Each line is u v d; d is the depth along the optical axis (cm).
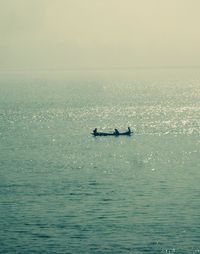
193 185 18638
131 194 17712
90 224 15162
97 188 18488
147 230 14725
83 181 19450
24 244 14050
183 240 14162
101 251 13688
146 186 18638
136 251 13662
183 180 19325
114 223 15212
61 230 14800
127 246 13888
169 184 18825
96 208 16388
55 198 17388
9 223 15300
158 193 17762
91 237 14375
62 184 19075
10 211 16212
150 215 15738
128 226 14975
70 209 16312
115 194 17725
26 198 17450
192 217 15538
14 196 17700
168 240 14175
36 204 16838
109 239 14275
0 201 17175
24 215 15875
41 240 14250
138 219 15438
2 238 14388
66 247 13875
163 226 14962
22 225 15150
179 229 14762
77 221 15350
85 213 15975
